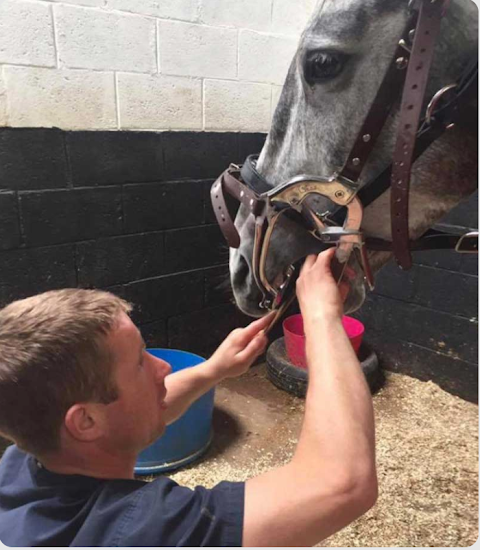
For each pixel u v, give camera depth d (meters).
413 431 1.75
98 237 1.68
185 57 1.75
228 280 1.98
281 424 1.79
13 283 1.53
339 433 0.53
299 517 0.52
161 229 1.84
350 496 0.52
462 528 1.30
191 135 1.83
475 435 1.73
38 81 1.45
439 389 2.03
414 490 1.45
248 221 0.91
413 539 1.26
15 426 0.57
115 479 0.59
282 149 0.82
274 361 2.05
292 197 0.73
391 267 2.08
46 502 0.57
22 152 1.46
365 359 2.05
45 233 1.56
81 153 1.58
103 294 0.64
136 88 1.65
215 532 0.52
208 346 2.12
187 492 0.56
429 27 0.60
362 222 0.77
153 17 1.63
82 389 0.55
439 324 1.99
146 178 1.75
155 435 0.67
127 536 0.51
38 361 0.54
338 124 0.72
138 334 0.63
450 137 0.69
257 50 1.95
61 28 1.46
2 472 0.67
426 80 0.62
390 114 0.68
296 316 2.18
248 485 0.56
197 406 1.51
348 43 0.67
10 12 1.36
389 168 0.70
